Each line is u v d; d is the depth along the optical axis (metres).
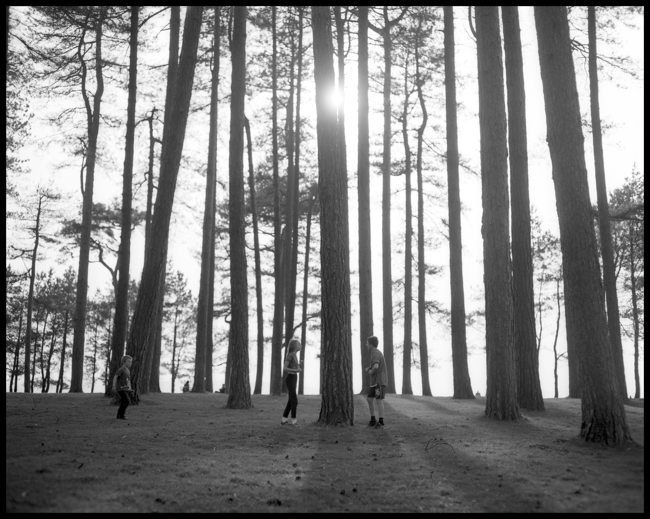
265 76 29.39
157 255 17.30
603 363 9.77
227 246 35.16
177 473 7.44
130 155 20.56
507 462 8.41
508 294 14.10
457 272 22.81
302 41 29.64
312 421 13.19
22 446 8.80
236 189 17.70
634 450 9.05
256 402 19.14
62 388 50.38
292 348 12.74
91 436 10.14
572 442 9.85
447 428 12.12
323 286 12.78
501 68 15.05
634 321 32.09
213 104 25.83
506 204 14.39
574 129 10.45
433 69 29.75
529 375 15.91
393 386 25.83
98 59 25.12
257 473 7.67
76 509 5.64
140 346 16.92
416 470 7.98
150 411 15.03
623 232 30.64
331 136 13.23
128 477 7.07
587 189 10.27
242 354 16.91
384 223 26.72
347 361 12.57
